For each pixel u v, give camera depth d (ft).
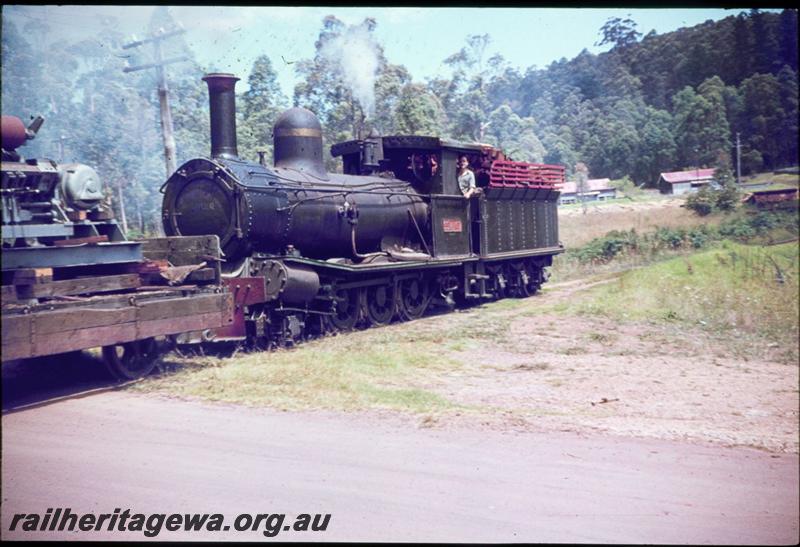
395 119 93.81
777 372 33.78
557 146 138.51
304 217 41.24
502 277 62.23
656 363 35.37
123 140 87.76
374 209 47.39
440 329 44.65
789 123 122.31
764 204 96.22
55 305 25.49
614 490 18.19
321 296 41.29
